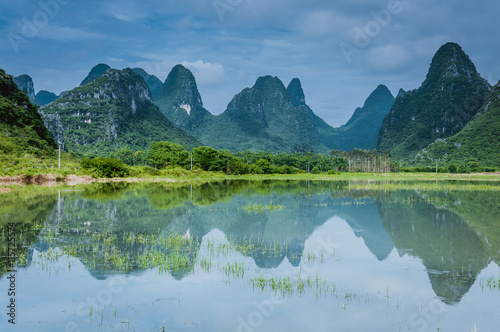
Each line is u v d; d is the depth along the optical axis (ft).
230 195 159.84
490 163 551.59
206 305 42.42
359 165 551.59
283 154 512.22
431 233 81.10
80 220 94.68
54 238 73.51
